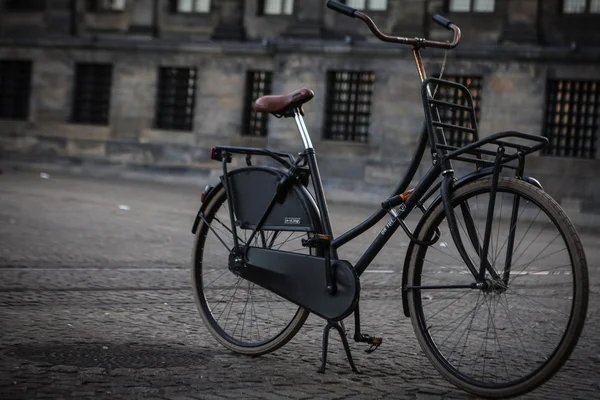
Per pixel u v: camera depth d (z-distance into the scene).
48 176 40.03
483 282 6.18
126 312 9.27
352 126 40.66
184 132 44.06
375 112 39.59
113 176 45.19
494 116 37.50
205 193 7.83
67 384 6.09
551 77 36.75
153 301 10.11
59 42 46.31
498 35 38.38
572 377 7.06
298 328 7.20
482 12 38.66
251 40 43.19
